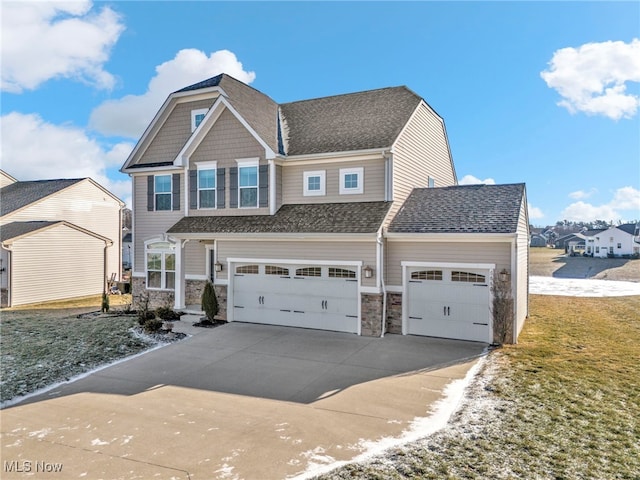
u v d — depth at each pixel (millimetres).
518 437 6449
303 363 10945
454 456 5938
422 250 13641
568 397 8094
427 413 7664
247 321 15781
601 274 44344
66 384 9609
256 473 5680
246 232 15125
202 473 5723
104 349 12336
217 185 17078
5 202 27453
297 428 7109
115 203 31266
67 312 19453
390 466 5730
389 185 14773
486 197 14906
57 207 27484
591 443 6195
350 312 14141
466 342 12914
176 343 13023
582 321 16594
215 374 10172
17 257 22156
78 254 25594
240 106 17219
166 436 6902
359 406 8055
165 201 18578
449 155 22859
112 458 6203
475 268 12914
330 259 14289
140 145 19219
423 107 18297
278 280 15297
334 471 5656
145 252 19047
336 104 19297
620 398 8031
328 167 15828
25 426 7395
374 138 15461
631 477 5270
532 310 19625
